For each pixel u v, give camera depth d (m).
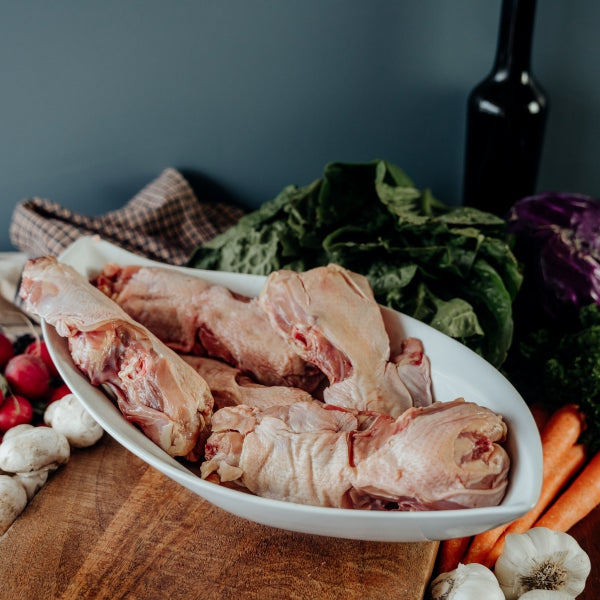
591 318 1.71
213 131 2.24
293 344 1.38
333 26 2.10
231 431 1.20
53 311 1.34
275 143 2.27
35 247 2.06
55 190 2.31
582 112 2.23
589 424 1.61
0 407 1.63
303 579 1.21
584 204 1.88
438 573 1.36
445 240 1.65
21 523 1.33
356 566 1.23
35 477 1.46
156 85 2.17
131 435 1.22
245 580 1.21
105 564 1.24
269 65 2.15
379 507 1.13
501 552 1.38
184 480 1.11
